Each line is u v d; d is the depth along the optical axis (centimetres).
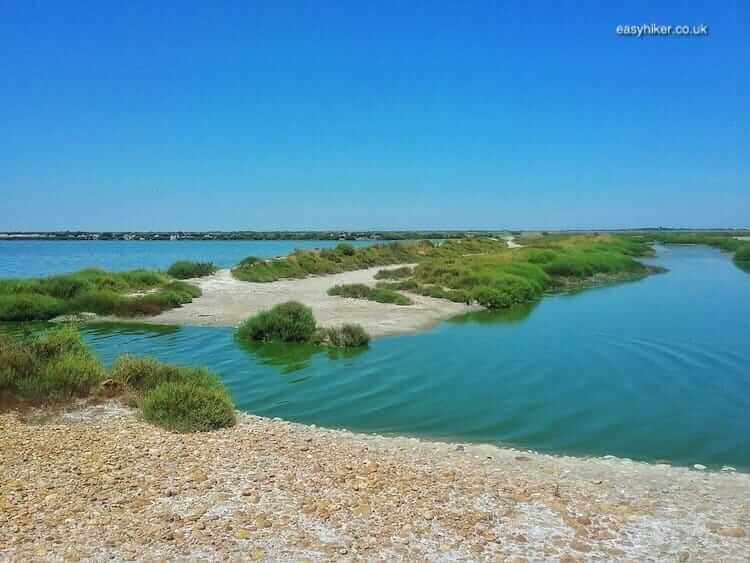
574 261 5616
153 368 1664
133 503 880
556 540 840
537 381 1930
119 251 12431
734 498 1046
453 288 4216
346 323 2808
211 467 1048
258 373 2038
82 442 1162
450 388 1850
